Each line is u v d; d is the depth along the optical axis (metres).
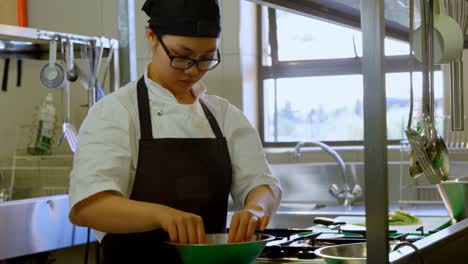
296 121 4.34
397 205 3.61
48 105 3.94
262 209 1.68
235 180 1.85
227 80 4.22
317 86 4.29
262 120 4.39
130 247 1.68
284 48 4.38
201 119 1.77
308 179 3.95
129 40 3.20
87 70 3.16
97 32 4.41
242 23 4.21
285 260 1.66
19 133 4.39
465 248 1.51
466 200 2.37
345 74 4.22
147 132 1.69
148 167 1.68
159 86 1.72
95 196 1.55
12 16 4.41
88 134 1.64
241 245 1.36
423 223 2.57
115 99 1.70
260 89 4.40
